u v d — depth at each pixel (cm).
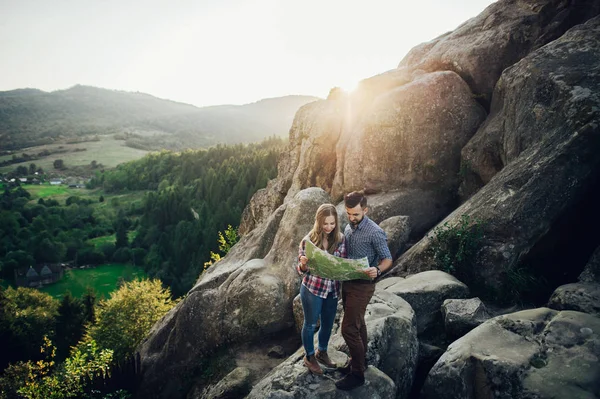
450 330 606
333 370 463
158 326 1137
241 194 9288
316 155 1395
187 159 15462
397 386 505
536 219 679
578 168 664
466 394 451
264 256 1088
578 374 408
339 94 1498
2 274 8688
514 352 455
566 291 562
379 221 1086
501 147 956
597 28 868
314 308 430
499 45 1112
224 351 862
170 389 898
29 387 1174
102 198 14925
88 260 9600
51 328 4472
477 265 720
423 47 1445
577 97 722
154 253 8831
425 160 1134
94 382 993
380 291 666
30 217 12612
